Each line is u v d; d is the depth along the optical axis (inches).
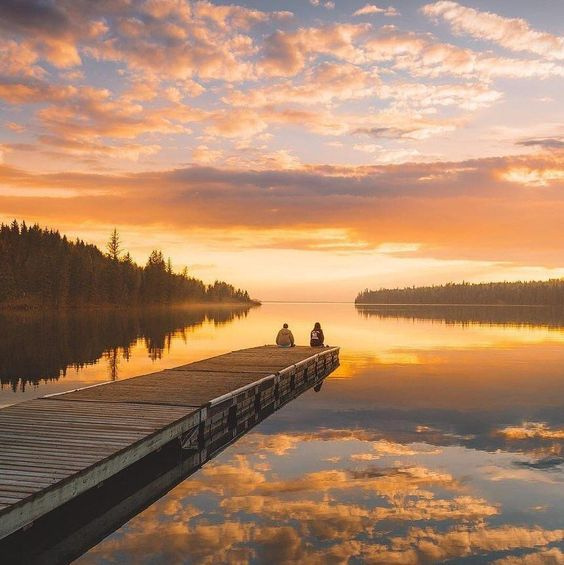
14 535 281.6
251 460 413.4
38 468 303.0
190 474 379.6
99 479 315.3
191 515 303.4
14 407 474.6
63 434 379.9
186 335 1829.5
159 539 272.7
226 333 1994.3
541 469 388.5
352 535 275.6
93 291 4736.7
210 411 498.3
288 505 316.8
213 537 273.7
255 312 5797.2
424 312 5644.7
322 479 364.8
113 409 466.0
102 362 1002.1
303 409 621.6
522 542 270.2
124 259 5374.0
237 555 253.6
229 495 335.3
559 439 476.7
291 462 406.3
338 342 1587.1
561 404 639.1
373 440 474.3
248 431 514.0
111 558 253.3
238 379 650.2
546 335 1873.8
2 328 1925.4
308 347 1114.7
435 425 532.4
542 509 313.3
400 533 278.8
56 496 277.4
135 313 3954.2
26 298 4330.7
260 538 272.2
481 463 403.2
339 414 590.9
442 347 1411.2
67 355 1108.5
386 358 1156.5
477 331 2127.2
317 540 269.7
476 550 260.8
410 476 371.9
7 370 880.9
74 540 273.4
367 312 5772.6
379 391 741.9
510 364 1035.3
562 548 264.2
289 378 767.1
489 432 502.3
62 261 4554.6
